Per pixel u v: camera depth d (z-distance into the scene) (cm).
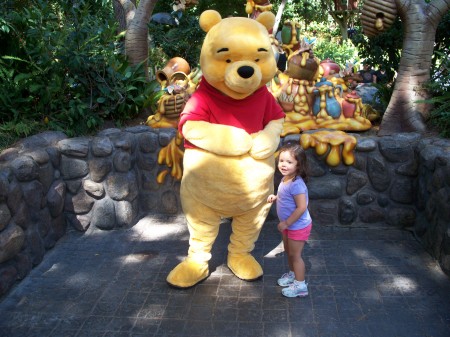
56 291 331
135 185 446
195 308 308
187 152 310
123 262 374
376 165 414
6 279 325
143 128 454
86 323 294
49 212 396
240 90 281
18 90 433
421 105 431
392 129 437
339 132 421
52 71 448
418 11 420
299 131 432
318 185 424
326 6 1355
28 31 441
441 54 450
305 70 442
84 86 462
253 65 279
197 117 297
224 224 442
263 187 309
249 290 329
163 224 446
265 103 315
